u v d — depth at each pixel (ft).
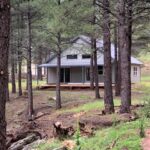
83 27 74.74
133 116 48.70
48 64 164.96
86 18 72.49
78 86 150.30
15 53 111.86
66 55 165.58
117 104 81.82
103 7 60.23
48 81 169.07
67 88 151.33
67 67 166.20
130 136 35.58
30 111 102.78
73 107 97.86
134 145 32.07
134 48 151.84
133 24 78.02
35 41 105.09
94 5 66.85
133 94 118.93
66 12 73.56
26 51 109.40
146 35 104.27
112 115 54.24
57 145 39.93
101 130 44.62
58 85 102.78
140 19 71.20
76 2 69.46
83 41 138.92
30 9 98.37
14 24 105.50
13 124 87.86
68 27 75.87
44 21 95.35
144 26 80.64
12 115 108.06
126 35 57.31
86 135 42.70
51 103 115.14
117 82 116.37
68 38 102.27
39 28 100.32
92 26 74.02
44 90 153.07
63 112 86.17
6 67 21.91
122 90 57.52
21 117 102.42
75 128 48.65
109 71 64.44
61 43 100.27
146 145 31.94
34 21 101.55
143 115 46.73
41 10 94.02
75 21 74.08
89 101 106.32
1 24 21.52
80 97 121.08
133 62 170.60
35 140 48.83
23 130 58.39
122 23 57.11
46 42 100.94
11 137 52.44
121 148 32.14
